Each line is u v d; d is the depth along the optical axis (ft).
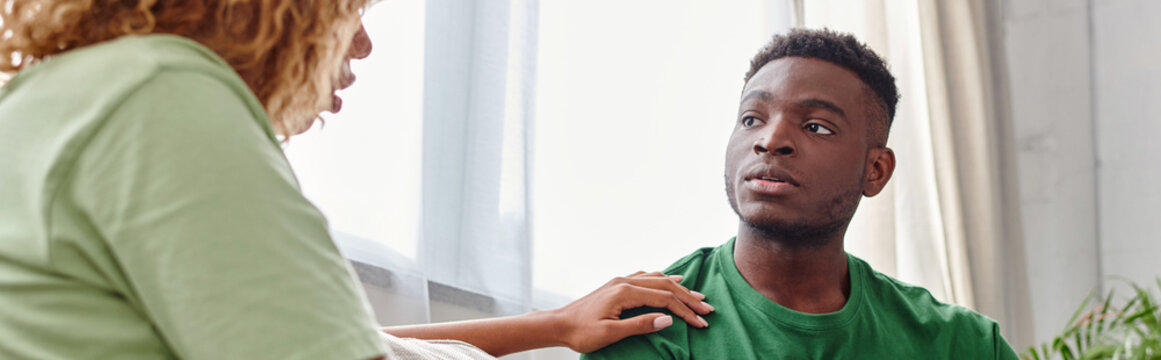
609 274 5.70
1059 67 8.77
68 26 1.89
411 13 4.63
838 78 3.40
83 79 1.73
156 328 1.68
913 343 3.41
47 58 1.95
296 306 1.62
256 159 1.70
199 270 1.58
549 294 5.44
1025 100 8.73
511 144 5.04
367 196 4.42
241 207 1.63
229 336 1.57
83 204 1.62
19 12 1.91
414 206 4.50
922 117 7.26
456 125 4.97
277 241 1.65
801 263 3.38
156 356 1.68
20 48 1.92
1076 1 8.80
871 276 3.57
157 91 1.68
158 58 1.73
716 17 6.43
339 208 4.36
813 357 3.27
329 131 4.40
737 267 3.51
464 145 4.98
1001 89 8.29
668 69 6.13
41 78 1.80
